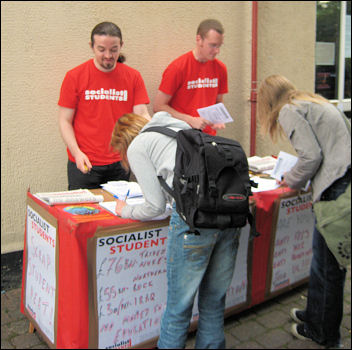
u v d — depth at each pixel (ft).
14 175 10.84
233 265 6.97
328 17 16.96
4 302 10.14
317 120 7.43
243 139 15.01
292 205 9.49
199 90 12.10
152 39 12.64
